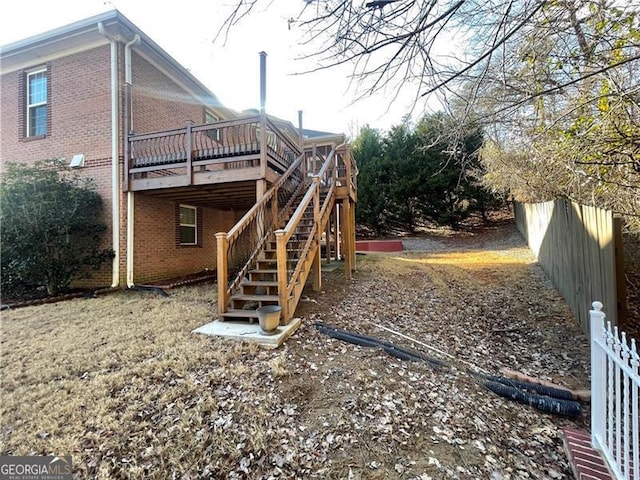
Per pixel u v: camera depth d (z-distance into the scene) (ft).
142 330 14.16
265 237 19.62
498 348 13.88
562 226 18.72
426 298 20.45
